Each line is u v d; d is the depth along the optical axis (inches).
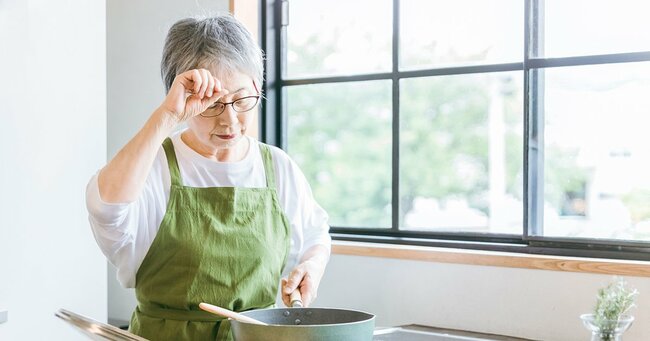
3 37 81.2
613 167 90.5
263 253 62.9
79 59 91.5
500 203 99.7
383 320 101.1
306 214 70.6
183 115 52.4
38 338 86.1
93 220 53.7
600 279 85.7
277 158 68.9
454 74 102.6
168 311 60.5
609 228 91.0
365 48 110.3
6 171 81.8
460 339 61.1
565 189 93.7
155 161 61.8
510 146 98.8
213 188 62.5
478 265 93.8
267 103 116.4
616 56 89.5
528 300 90.4
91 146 93.4
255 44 60.1
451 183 103.7
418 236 105.9
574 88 92.5
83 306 92.3
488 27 99.9
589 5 91.1
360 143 111.6
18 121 83.2
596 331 71.6
